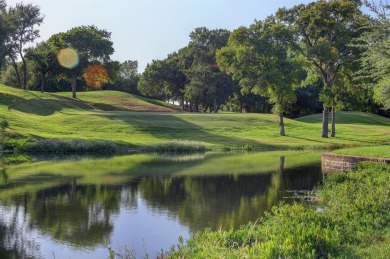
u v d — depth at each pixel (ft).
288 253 27.27
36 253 39.55
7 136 144.46
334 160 100.42
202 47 335.67
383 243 32.55
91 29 300.81
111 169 97.30
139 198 63.93
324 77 181.47
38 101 234.38
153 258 38.11
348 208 44.16
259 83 178.19
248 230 35.96
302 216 38.52
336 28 172.14
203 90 294.25
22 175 86.38
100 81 299.58
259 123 218.79
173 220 51.01
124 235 45.16
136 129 191.52
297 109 323.16
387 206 43.75
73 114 215.51
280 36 178.91
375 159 89.81
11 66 355.77
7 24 241.35
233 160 119.85
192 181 80.38
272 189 72.02
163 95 409.08
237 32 184.34
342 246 31.55
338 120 264.52
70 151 139.95
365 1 81.71
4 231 46.14
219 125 209.97
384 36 82.28
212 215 53.42
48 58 282.56
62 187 72.64
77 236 44.70
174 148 152.76
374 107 297.94
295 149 160.76
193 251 29.91
